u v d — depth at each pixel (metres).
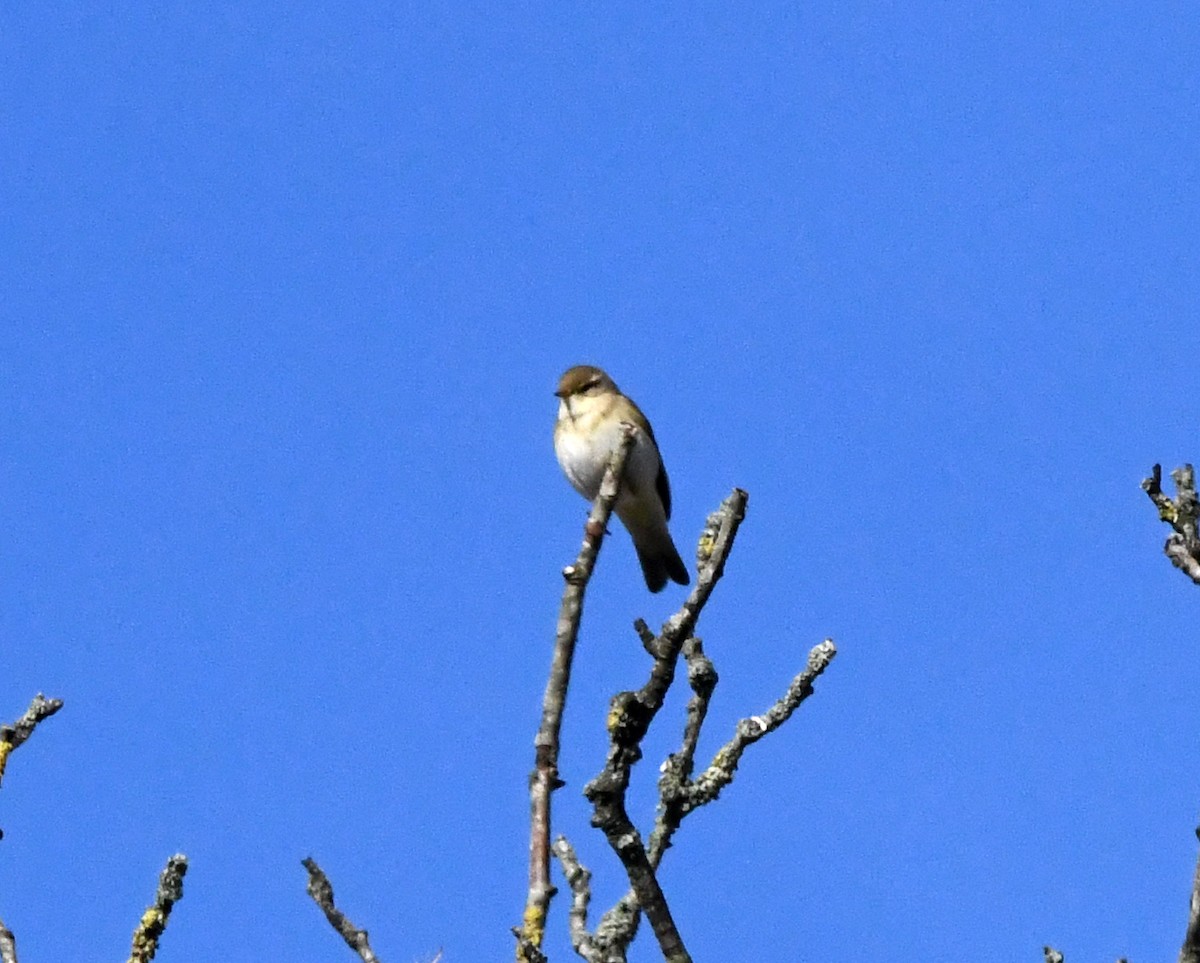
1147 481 12.16
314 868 9.83
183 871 9.62
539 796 8.53
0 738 10.33
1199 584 11.77
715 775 10.77
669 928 8.59
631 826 8.68
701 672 10.91
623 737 8.71
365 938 9.70
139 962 9.41
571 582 8.78
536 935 8.27
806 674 11.16
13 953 8.77
